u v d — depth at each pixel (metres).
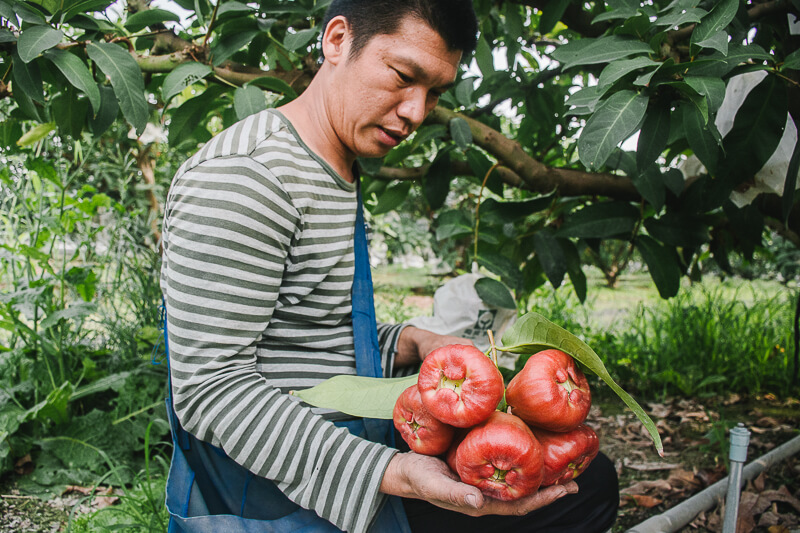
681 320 3.70
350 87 1.09
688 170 2.21
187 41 1.83
